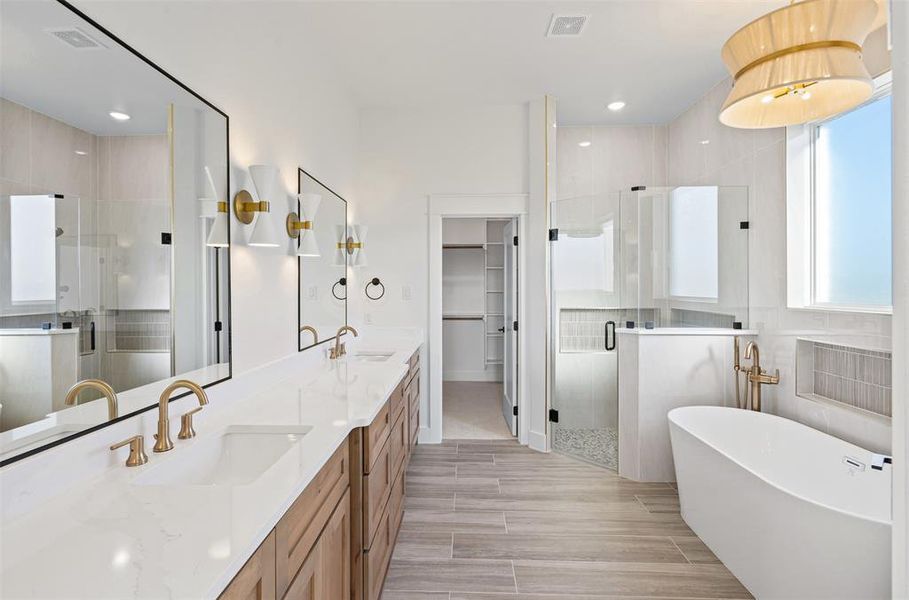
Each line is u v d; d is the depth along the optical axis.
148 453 1.30
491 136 4.01
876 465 2.07
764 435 2.70
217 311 1.73
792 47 1.58
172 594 0.71
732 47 1.73
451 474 3.29
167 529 0.90
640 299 3.20
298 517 1.16
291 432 1.59
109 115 1.21
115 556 0.81
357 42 2.96
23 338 0.97
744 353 3.12
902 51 0.59
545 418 3.79
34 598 0.70
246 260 2.00
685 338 3.15
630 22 2.75
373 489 1.81
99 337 1.18
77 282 1.11
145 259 1.35
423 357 4.04
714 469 2.28
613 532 2.50
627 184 4.46
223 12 1.82
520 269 4.02
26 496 0.97
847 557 1.63
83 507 1.00
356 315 3.91
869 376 2.38
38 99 1.00
